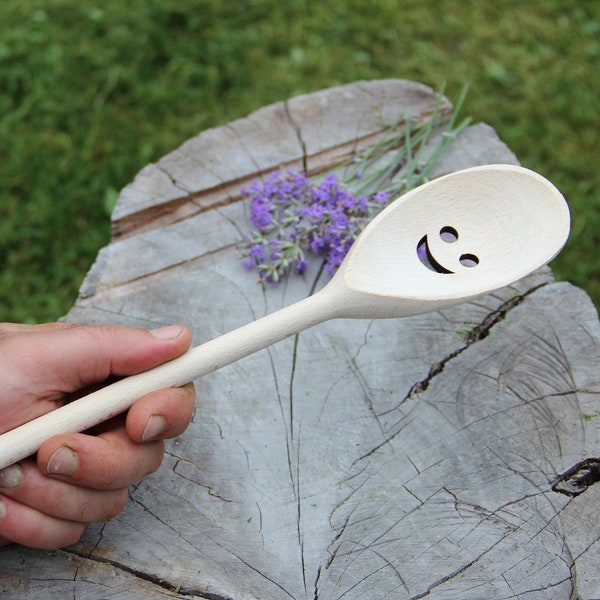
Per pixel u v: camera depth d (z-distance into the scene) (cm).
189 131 113
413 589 52
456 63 122
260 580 53
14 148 110
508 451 56
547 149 111
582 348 59
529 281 62
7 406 53
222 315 61
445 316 61
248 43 123
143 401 51
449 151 69
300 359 59
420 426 57
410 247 55
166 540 54
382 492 55
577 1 128
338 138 70
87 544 54
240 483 56
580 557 53
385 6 128
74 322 61
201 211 67
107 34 122
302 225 64
